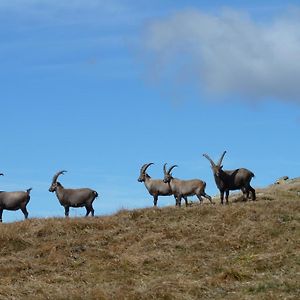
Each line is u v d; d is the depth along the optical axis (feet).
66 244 175.73
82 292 138.92
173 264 157.58
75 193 235.40
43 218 203.00
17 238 178.91
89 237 181.16
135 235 179.42
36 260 166.61
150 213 197.47
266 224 178.70
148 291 135.64
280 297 127.65
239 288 137.28
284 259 153.69
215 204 222.28
